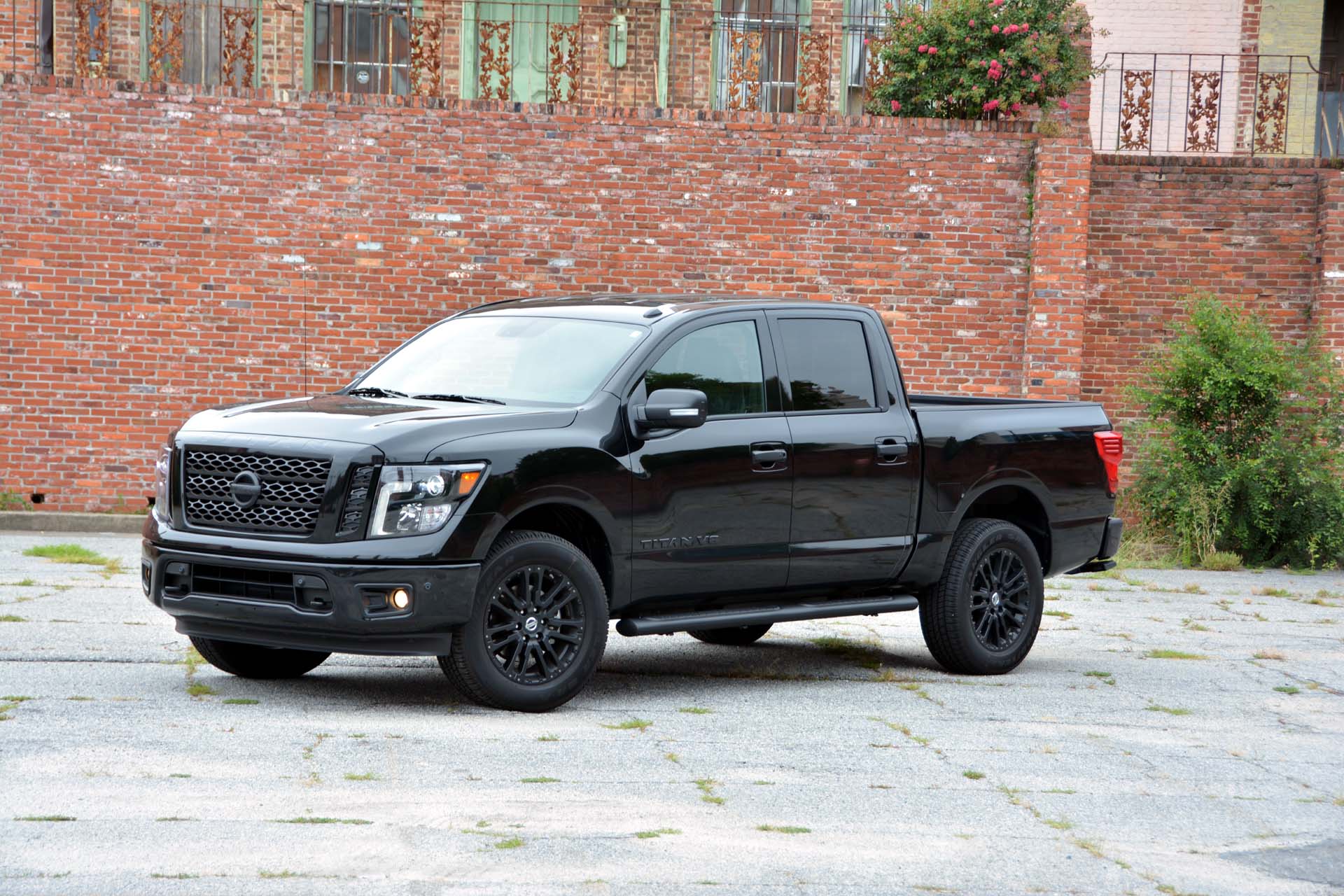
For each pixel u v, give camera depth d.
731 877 4.36
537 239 14.31
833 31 17.86
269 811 4.86
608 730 6.32
